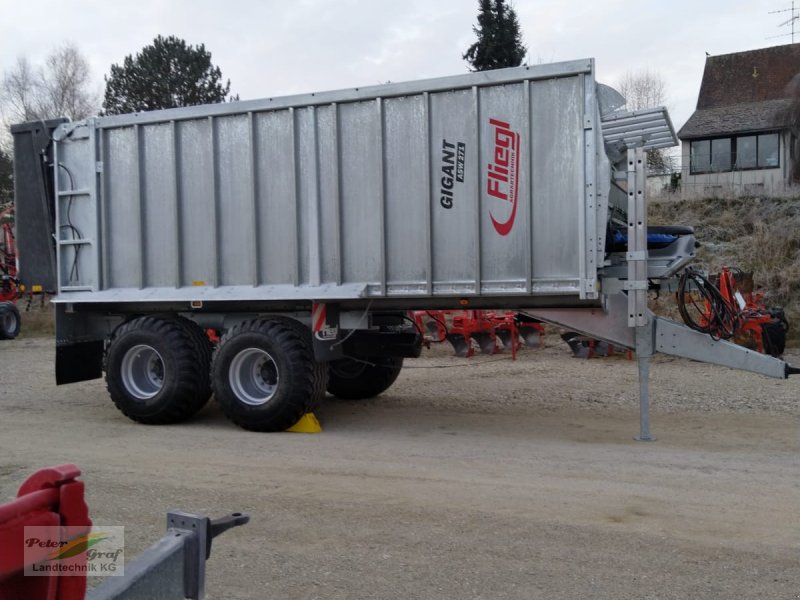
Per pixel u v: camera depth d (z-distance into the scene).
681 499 5.39
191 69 41.94
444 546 4.55
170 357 8.30
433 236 7.38
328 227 7.80
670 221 19.98
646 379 7.32
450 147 7.29
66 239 9.00
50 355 16.47
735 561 4.27
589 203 6.78
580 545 4.54
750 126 32.34
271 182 8.01
